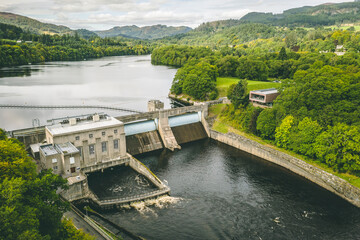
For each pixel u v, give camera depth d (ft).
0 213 119.85
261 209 253.24
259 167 336.49
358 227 231.50
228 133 414.00
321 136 304.71
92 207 253.85
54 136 278.67
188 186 289.53
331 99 340.80
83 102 589.32
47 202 167.12
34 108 535.60
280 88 434.30
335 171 295.07
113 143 319.27
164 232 221.46
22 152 201.77
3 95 638.12
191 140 422.82
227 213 246.88
